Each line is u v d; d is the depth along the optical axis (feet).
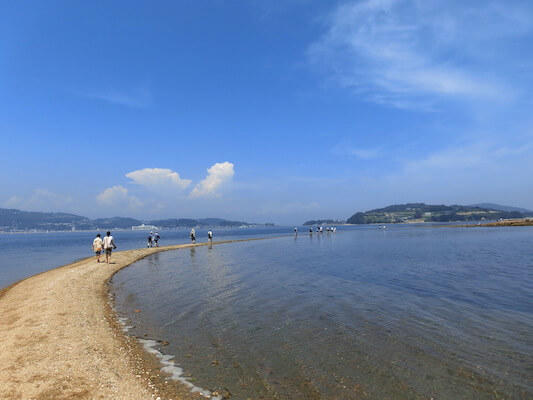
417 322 40.78
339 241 209.77
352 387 25.82
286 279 73.51
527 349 32.04
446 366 28.89
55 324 39.55
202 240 299.58
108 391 24.91
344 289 61.16
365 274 77.15
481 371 27.84
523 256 101.09
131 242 311.47
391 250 134.51
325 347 33.81
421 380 26.61
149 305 53.01
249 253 138.92
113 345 34.96
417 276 72.13
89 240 377.30
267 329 39.93
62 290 59.47
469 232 262.67
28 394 23.90
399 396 24.38
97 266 95.76
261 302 53.11
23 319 42.42
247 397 24.67
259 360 31.17
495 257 100.17
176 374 28.58
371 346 33.71
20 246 248.52
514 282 62.69
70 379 26.25
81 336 36.14
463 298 51.80
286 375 28.07
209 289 64.13
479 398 23.86
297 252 139.44
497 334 36.19
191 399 24.40
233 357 31.99
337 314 45.29
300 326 40.68
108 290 66.28
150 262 111.86
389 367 28.99
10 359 29.89
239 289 63.57
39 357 30.12
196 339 37.11
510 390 24.80
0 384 25.35
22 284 70.74
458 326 38.99
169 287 67.15
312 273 81.00
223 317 45.29
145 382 27.02
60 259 137.80
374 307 48.14
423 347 33.09
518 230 266.57
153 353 33.27
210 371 29.09
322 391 25.36
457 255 108.06
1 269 105.29
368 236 262.88
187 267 96.99
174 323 43.21
